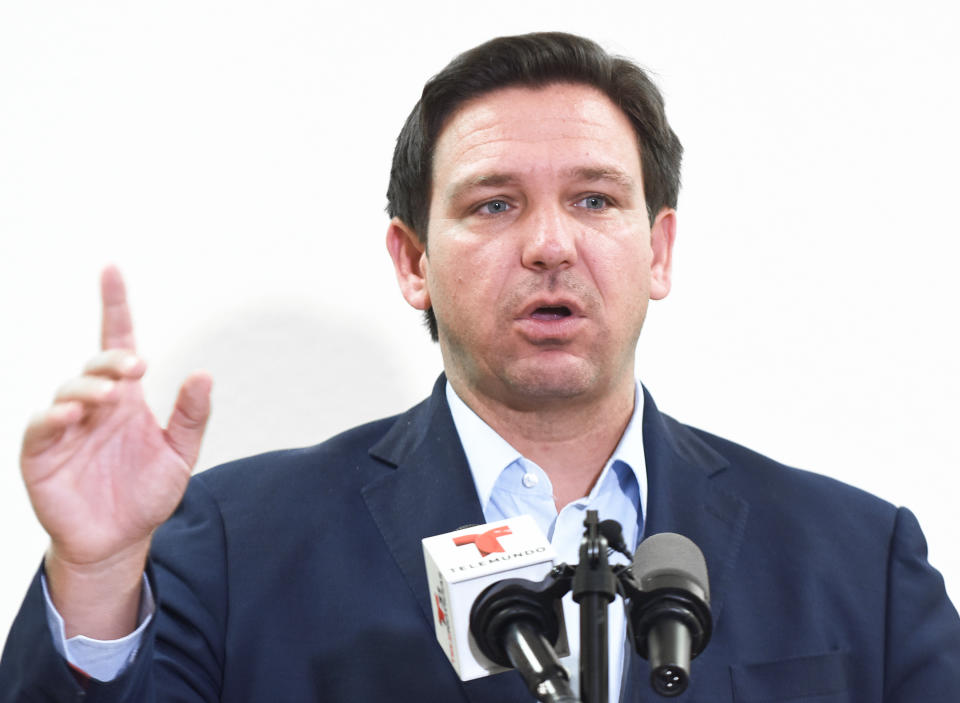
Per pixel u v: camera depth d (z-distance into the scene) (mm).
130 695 2158
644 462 2990
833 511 3047
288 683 2686
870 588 2932
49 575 2146
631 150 2941
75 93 3627
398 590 2775
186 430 2127
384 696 2664
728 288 3842
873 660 2838
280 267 3740
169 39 3707
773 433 3793
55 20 3635
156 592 2215
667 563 1879
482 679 2666
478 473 2934
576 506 2924
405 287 3205
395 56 3842
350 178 3793
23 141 3580
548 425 2889
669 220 3186
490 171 2785
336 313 3762
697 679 2691
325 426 3727
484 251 2773
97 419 2068
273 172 3752
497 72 2891
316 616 2752
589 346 2744
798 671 2750
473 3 3885
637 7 3914
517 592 1833
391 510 2898
